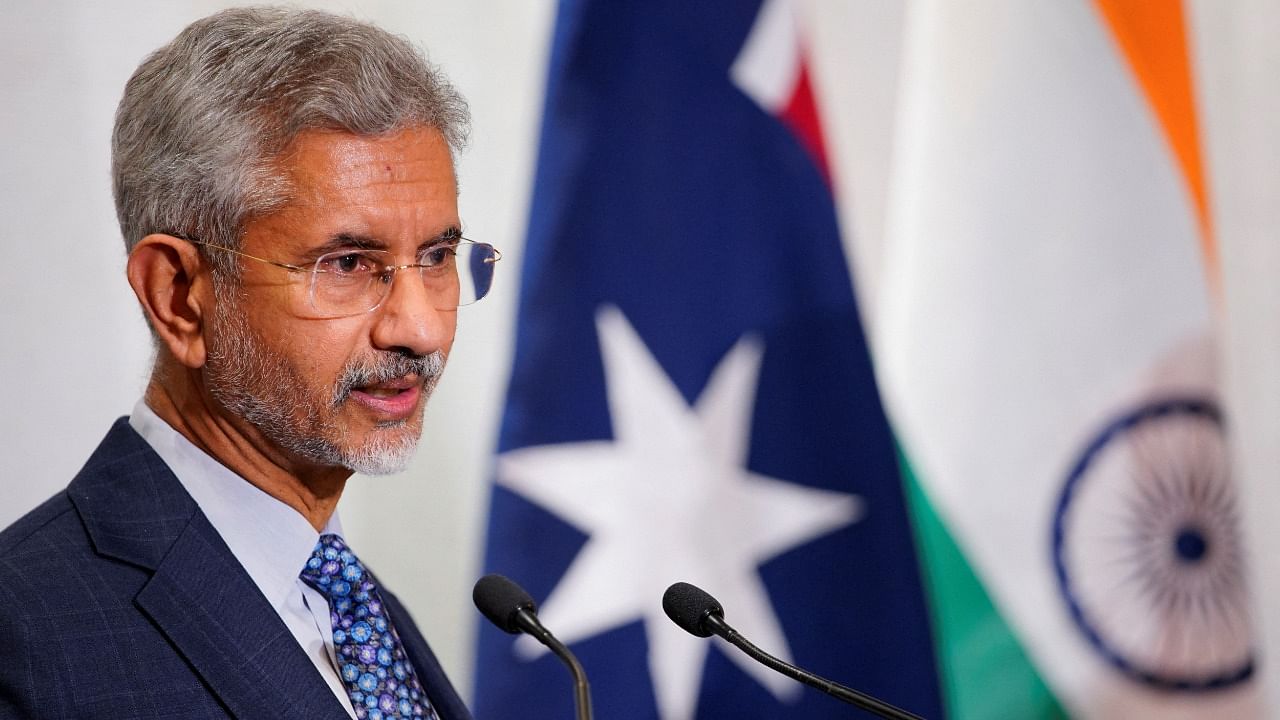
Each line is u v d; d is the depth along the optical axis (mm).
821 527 8836
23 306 7336
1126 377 9180
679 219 8719
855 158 9031
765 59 8938
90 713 4043
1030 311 9070
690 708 8633
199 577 4465
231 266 4469
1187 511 9234
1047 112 9141
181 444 4762
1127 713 9188
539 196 8453
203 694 4273
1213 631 9312
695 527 8672
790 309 8875
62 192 7438
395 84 4555
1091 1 9227
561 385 8469
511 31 8406
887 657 8883
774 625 8766
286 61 4449
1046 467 9086
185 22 7762
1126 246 9188
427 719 5000
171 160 4484
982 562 9008
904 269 9023
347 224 4434
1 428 7281
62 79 7438
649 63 8703
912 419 8969
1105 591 9156
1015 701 9039
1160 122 9281
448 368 8250
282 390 4539
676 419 8672
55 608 4160
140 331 7629
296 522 4852
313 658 4781
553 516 8414
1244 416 9891
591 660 8461
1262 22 9836
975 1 9133
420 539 8211
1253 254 9859
